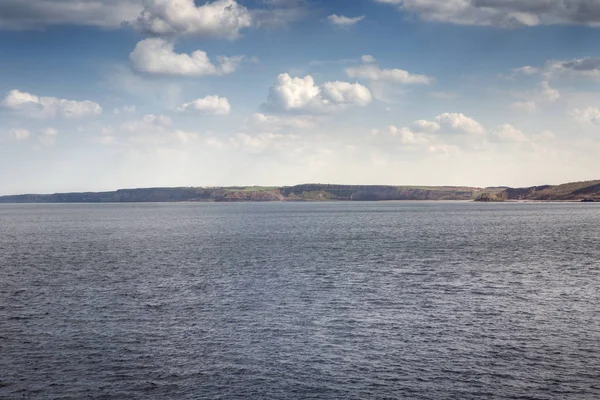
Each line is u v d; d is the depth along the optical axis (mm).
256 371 27812
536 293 45812
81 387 25938
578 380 26516
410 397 24719
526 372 27531
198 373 27594
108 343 32219
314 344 31953
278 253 74938
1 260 68750
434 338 33000
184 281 52156
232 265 62938
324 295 45125
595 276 54250
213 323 36500
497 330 34656
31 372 27703
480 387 25797
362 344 31922
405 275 55094
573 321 36750
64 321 37094
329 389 25641
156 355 30141
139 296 45062
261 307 40969
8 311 39906
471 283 50438
